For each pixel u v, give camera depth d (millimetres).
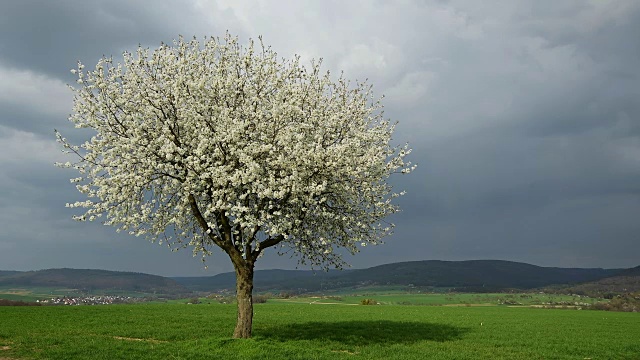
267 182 24125
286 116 25094
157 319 42062
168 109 25688
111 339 28344
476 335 38000
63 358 22297
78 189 23609
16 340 26891
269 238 26031
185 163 24359
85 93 24672
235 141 24281
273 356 22906
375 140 27562
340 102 28109
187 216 28297
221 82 25672
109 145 24891
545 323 52406
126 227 24203
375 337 33188
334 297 151125
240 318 26188
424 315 59781
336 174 24578
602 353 31875
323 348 27000
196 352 23609
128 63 25875
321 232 26609
